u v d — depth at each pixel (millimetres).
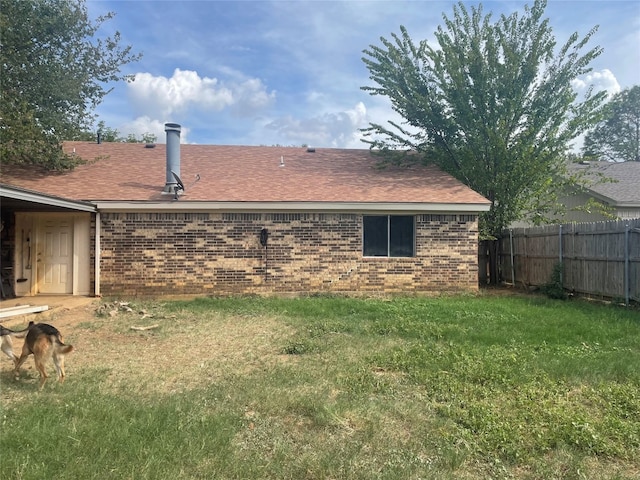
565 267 12375
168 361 6023
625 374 5410
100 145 15914
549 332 7512
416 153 16766
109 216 11773
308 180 13547
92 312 9625
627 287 10203
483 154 14641
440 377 5234
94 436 3516
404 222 12703
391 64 15594
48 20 12711
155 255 11867
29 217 11836
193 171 13922
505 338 7117
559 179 15633
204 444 3445
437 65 14914
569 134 14328
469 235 12781
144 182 12742
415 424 4035
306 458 3332
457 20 14820
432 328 7785
